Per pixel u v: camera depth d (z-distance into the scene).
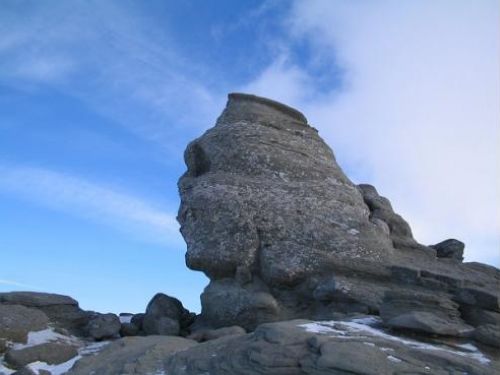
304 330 21.59
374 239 33.09
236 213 33.19
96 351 28.66
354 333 21.86
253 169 35.50
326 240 32.31
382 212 37.12
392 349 19.89
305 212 33.38
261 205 33.44
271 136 37.16
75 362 25.67
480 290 26.36
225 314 31.36
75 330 32.53
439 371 18.34
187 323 34.09
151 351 24.14
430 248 35.66
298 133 38.62
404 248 35.25
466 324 24.59
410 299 24.77
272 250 32.12
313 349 19.50
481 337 22.02
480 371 18.28
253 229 32.91
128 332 32.72
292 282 31.53
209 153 37.16
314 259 31.48
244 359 20.12
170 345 25.14
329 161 37.91
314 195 34.31
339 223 33.31
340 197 34.91
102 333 31.55
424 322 22.31
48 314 32.47
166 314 33.19
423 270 29.69
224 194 33.88
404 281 29.77
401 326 22.72
